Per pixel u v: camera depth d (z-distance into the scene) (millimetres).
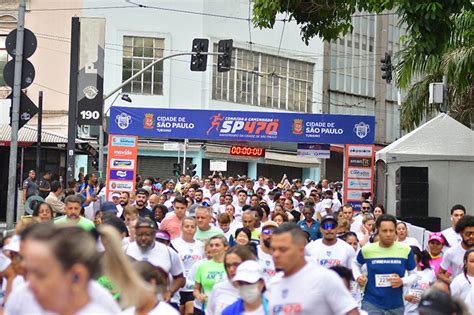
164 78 50156
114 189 29516
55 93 48031
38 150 30000
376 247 12164
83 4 48688
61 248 4676
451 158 24016
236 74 52250
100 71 25375
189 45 50594
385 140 62375
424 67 22000
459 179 24000
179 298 12430
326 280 7242
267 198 27844
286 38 54969
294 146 54000
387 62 32156
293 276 7328
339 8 22562
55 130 47594
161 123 29781
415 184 22781
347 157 29891
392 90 62969
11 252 8609
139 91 49812
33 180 27875
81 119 25344
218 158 49688
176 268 11398
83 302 4887
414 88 32938
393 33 63000
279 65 54688
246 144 51469
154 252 11039
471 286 10867
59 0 48344
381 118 62219
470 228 12375
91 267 4805
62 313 4770
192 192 23859
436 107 32844
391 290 12078
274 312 7359
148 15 50062
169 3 50375
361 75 60438
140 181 32031
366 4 22359
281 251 7262
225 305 9703
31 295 5484
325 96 57438
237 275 8109
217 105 51156
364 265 12219
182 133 29844
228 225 16391
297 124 29906
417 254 12750
